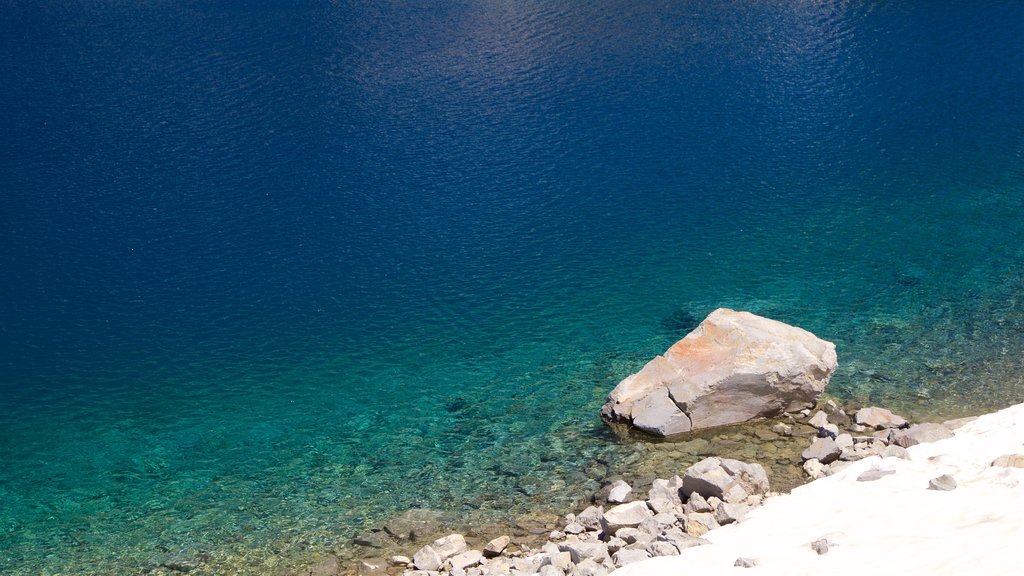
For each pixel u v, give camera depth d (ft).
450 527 86.69
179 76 284.82
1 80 286.46
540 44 309.22
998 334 119.65
